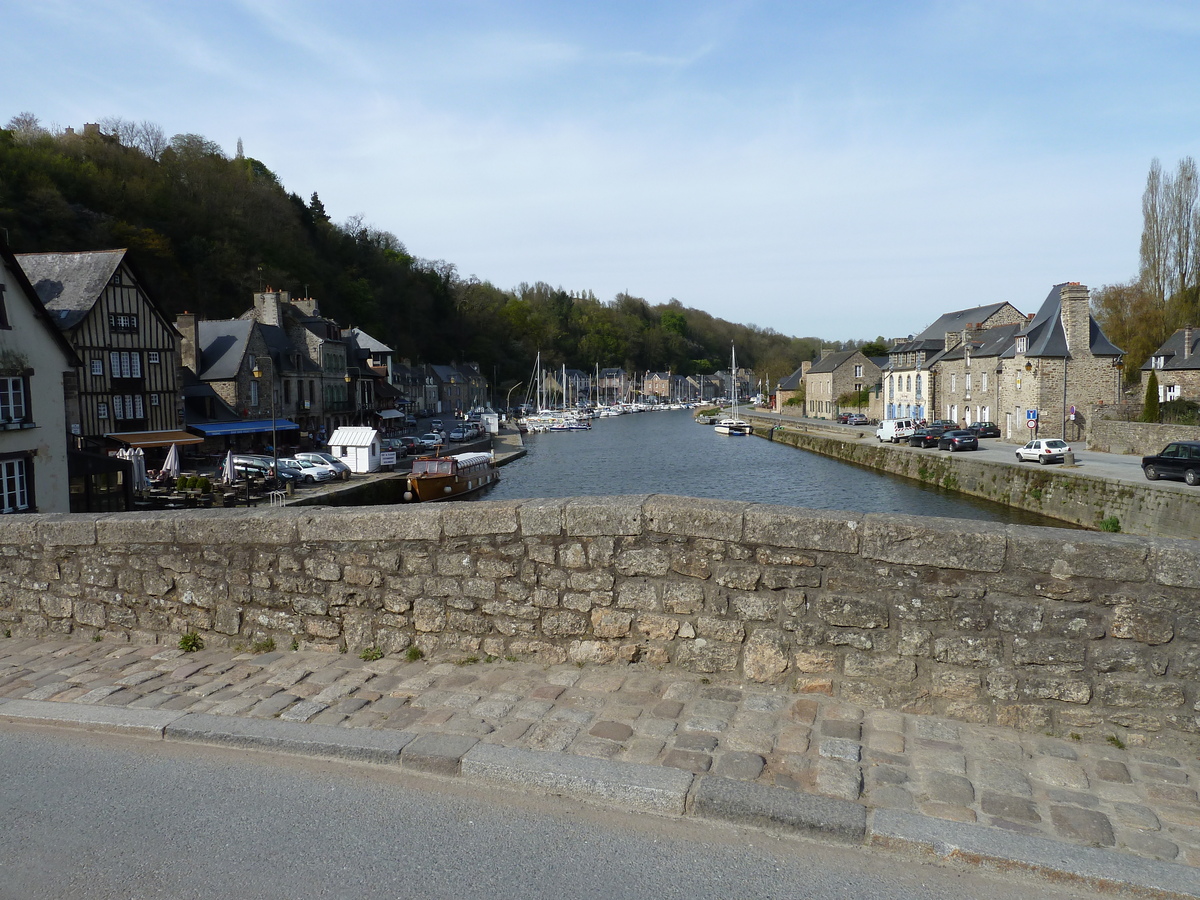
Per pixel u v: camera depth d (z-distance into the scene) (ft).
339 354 201.57
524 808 12.16
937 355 222.28
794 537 15.29
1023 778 12.34
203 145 293.23
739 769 12.56
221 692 16.42
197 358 153.48
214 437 148.05
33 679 17.54
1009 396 165.99
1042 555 13.85
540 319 521.65
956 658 14.37
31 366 74.08
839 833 11.10
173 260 229.04
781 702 14.97
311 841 11.30
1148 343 181.27
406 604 18.04
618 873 10.46
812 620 15.28
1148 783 12.21
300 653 18.53
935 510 110.22
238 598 19.21
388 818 11.92
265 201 290.56
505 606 17.39
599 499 17.33
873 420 272.72
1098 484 91.35
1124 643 13.48
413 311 370.94
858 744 13.38
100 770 13.65
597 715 14.62
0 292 71.00
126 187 232.53
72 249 197.26
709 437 288.51
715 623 15.97
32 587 20.80
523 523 17.12
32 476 74.18
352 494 110.73
